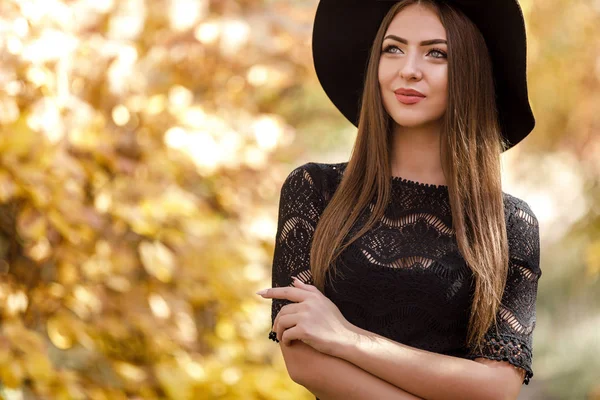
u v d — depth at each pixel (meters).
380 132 3.04
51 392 4.10
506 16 3.03
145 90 5.24
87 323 4.57
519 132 3.27
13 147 4.01
